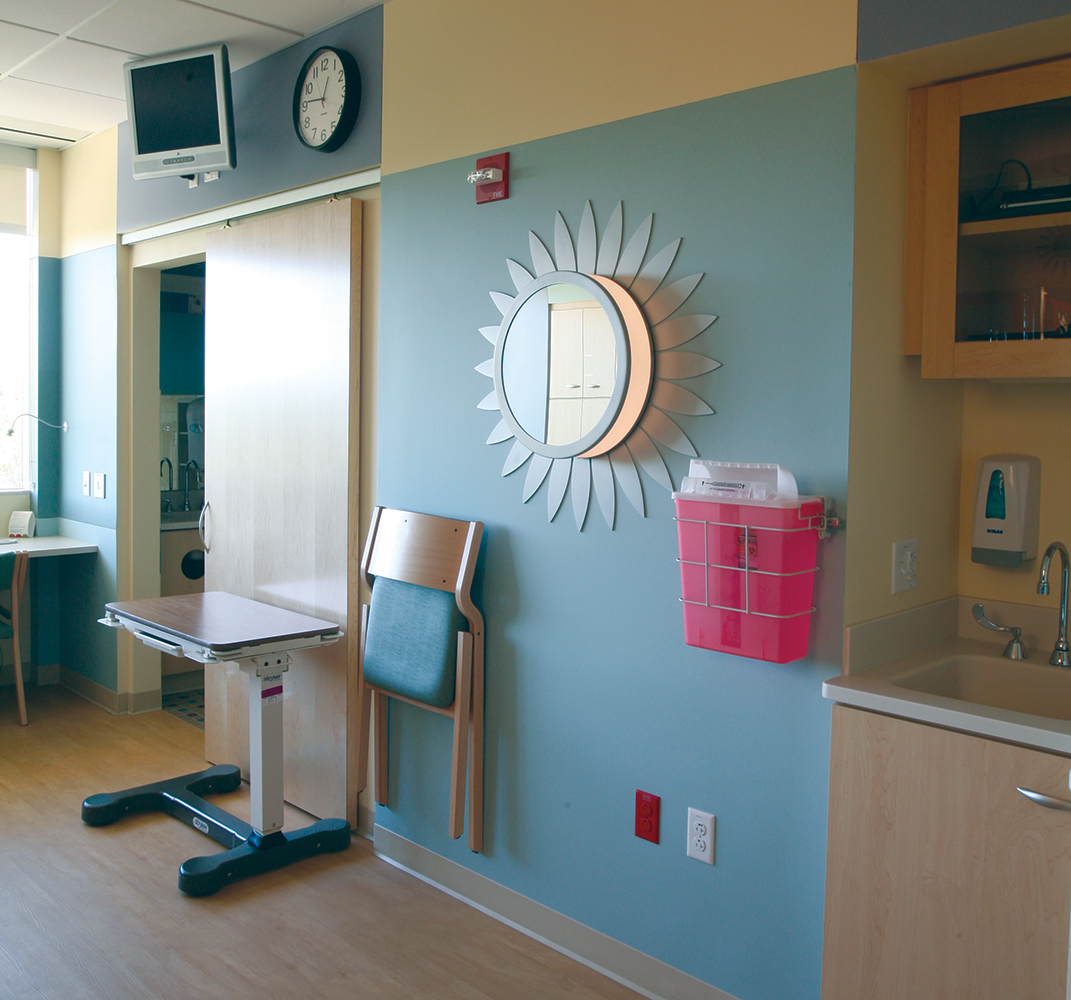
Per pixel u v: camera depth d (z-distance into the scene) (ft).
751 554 5.85
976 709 5.12
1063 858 4.71
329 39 9.70
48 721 13.57
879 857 5.44
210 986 7.12
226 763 11.55
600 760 7.39
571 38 7.34
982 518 6.77
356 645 9.63
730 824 6.56
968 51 5.56
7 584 13.25
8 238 15.06
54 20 9.57
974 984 5.06
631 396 6.91
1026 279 5.86
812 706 6.10
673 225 6.73
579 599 7.49
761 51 6.20
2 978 7.18
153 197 12.73
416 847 9.02
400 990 7.13
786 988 6.29
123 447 13.87
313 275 9.92
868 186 5.91
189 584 15.10
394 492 9.17
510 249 7.90
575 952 7.62
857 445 5.96
